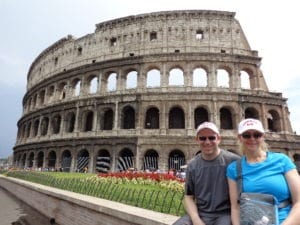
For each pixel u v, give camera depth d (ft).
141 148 213.46
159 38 244.42
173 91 221.87
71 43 287.89
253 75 233.14
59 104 263.49
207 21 243.19
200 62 230.89
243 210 24.89
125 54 249.55
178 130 213.87
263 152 27.02
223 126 225.76
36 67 343.46
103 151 237.86
